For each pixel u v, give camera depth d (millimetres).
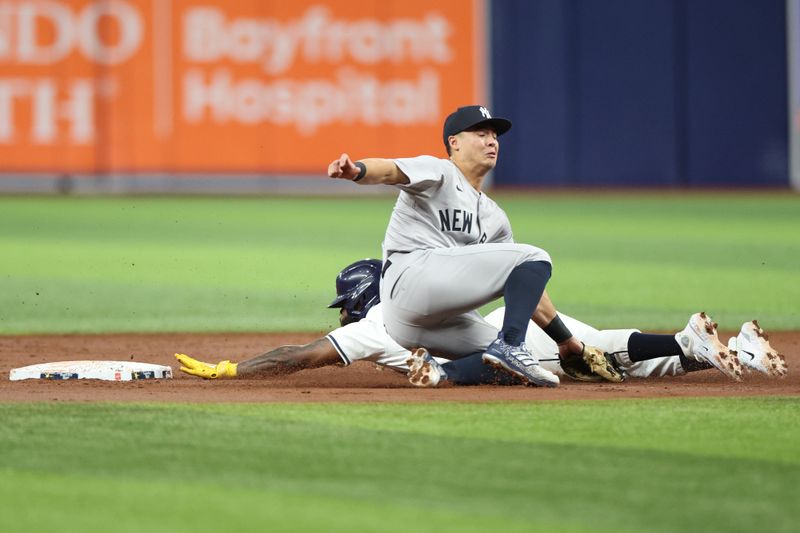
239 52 98125
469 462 15453
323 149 99562
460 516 12977
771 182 101625
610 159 100938
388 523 12695
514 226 72500
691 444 16625
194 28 97375
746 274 48969
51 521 12766
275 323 35531
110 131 96812
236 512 13094
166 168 97875
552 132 100562
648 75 100000
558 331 22688
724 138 100875
